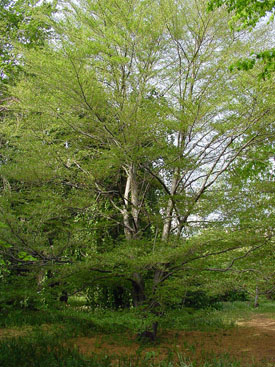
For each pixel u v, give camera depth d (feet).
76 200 23.84
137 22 23.49
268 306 57.41
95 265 22.86
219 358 23.26
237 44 26.71
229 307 56.18
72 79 20.53
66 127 25.31
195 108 24.88
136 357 23.11
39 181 23.95
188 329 36.27
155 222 27.45
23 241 20.35
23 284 24.22
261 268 22.90
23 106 24.73
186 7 28.19
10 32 47.52
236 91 24.40
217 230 23.03
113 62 23.54
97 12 25.02
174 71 26.78
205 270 25.52
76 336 29.22
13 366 19.47
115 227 37.70
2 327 31.53
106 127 23.50
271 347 28.27
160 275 28.45
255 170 31.01
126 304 37.06
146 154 24.30
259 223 21.50
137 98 23.32
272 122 24.34
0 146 29.19
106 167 25.71
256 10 23.32
